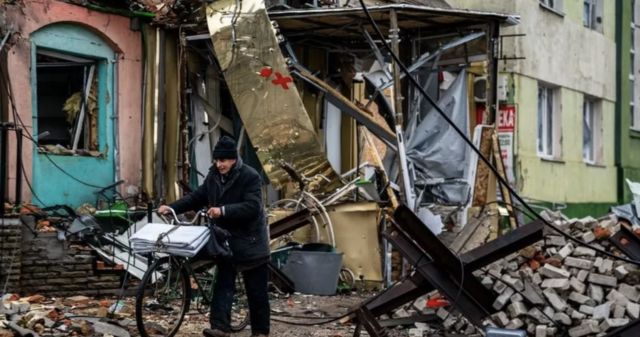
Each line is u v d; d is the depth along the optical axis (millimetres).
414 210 13836
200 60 14461
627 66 25938
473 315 9117
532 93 20328
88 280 11289
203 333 8211
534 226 8945
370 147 15594
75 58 13125
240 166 8406
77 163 12875
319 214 13250
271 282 12234
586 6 24000
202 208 8641
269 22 13359
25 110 12117
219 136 14883
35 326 8391
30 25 12180
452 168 15805
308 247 12859
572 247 10023
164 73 13953
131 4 13586
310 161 13461
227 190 8352
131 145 13672
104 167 13305
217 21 13461
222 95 14953
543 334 9000
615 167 25484
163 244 8008
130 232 11727
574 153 22688
